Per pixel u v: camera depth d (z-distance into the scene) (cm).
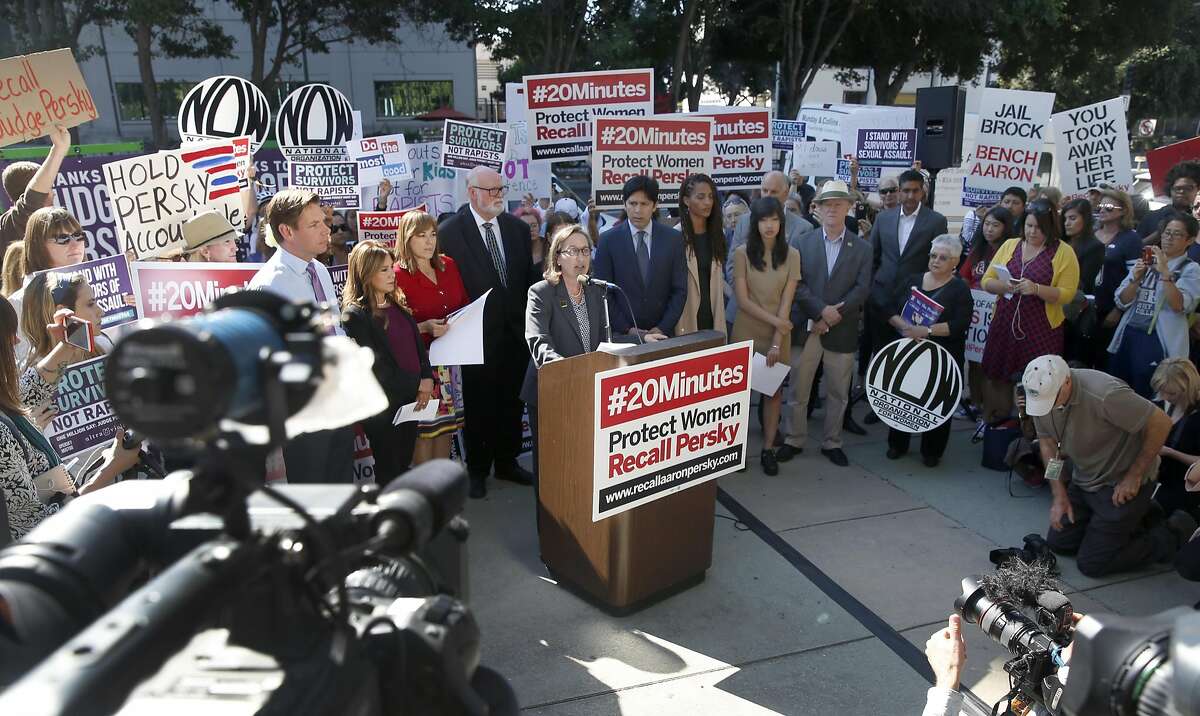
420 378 388
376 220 532
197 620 80
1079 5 2248
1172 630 87
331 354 84
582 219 805
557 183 1347
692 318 489
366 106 3083
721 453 361
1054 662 191
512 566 389
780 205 484
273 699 82
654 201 459
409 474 116
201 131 662
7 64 441
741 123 687
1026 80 3036
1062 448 394
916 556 404
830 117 1193
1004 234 608
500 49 2184
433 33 2930
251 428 81
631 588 342
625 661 315
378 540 98
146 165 450
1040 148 793
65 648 72
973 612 212
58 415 335
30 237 358
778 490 486
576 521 348
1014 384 529
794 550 409
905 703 292
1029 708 201
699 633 335
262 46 2061
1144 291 494
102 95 2725
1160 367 405
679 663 314
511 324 468
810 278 508
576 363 326
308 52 2955
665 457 338
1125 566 385
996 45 2564
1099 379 370
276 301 88
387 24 2156
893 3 2188
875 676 307
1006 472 512
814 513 453
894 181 736
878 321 607
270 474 335
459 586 149
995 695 300
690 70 2252
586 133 683
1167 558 397
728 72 2617
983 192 847
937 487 489
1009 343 518
